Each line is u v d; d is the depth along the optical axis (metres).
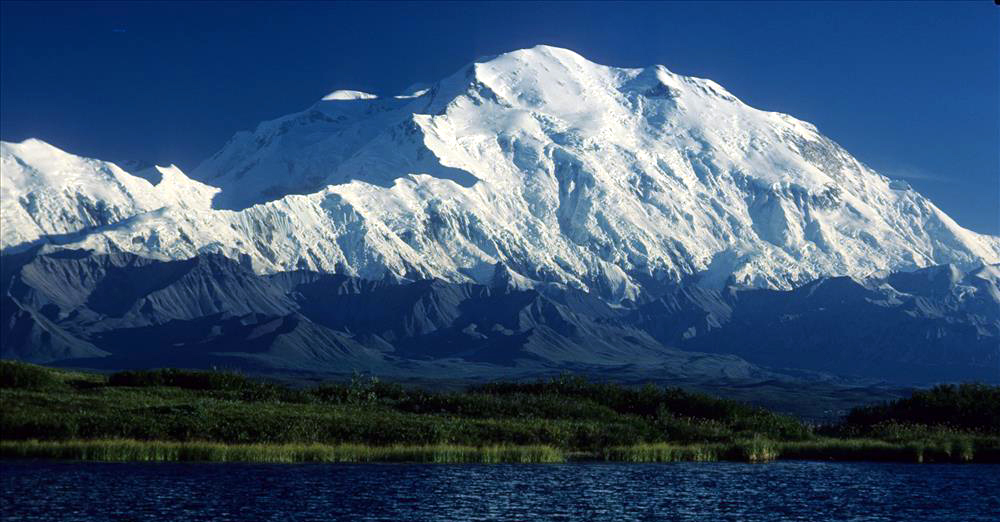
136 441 101.31
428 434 111.12
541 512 82.31
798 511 84.25
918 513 83.88
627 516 81.94
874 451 115.31
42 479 86.50
